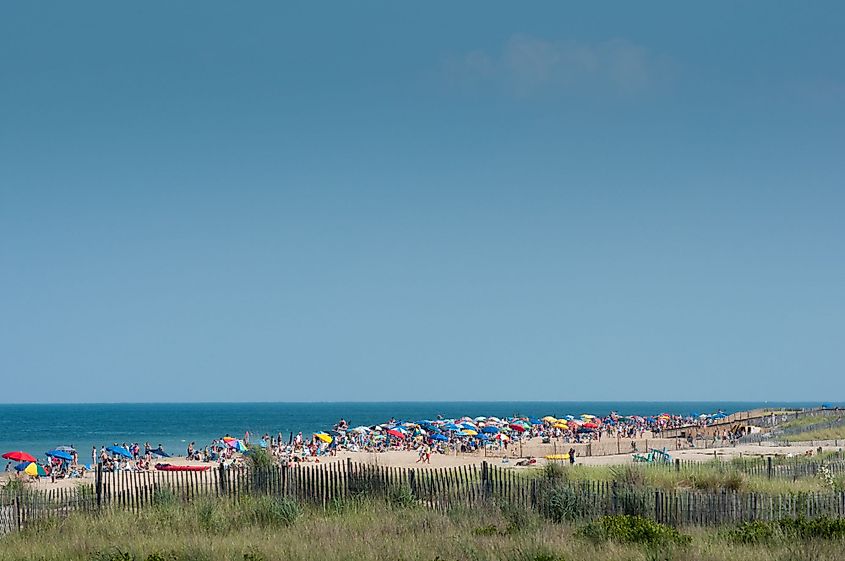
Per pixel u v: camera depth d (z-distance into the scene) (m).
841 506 67.75
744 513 66.19
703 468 104.88
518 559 47.91
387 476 77.50
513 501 71.06
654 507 67.56
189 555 50.47
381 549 50.81
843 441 194.12
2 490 78.94
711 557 47.69
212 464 178.25
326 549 50.88
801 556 47.16
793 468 107.19
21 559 51.56
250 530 61.59
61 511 71.38
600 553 49.34
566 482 74.50
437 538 55.12
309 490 78.38
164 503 74.19
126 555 49.34
